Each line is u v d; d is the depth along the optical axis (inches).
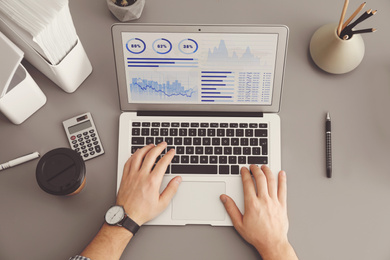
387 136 33.6
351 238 31.4
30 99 31.9
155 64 32.1
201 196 31.6
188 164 32.3
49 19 26.6
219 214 31.3
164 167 31.3
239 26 30.8
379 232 31.5
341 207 32.1
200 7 36.4
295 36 35.9
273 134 32.9
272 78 32.4
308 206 32.0
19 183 32.1
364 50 34.7
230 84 32.7
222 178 32.0
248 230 30.1
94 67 35.2
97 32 35.9
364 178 32.7
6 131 33.3
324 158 33.2
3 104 29.6
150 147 32.4
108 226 30.1
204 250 31.0
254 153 32.5
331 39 32.6
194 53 31.7
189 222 31.1
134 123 33.1
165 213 31.3
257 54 31.7
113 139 33.4
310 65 35.4
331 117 34.1
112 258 29.2
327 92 34.7
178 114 33.5
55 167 29.4
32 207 31.7
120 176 32.1
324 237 31.4
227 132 32.9
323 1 36.4
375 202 32.2
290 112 34.3
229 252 31.0
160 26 30.8
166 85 32.7
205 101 33.3
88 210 31.7
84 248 30.6
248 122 33.2
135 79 32.4
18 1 27.0
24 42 28.9
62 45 29.1
